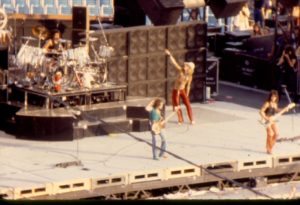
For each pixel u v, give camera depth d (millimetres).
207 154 71812
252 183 71312
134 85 82375
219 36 94188
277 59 87750
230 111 83188
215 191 69812
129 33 81750
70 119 74062
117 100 77812
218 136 76250
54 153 71438
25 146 73000
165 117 80062
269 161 71812
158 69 83188
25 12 96875
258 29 94250
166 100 83812
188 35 84250
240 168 70938
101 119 75562
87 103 76500
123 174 67250
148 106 70875
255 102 86062
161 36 83125
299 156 72500
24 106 76188
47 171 67500
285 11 97500
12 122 75500
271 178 72625
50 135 74125
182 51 84188
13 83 77375
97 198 67062
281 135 76562
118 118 76188
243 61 90812
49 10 97625
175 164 69375
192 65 78688
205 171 69250
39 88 76438
